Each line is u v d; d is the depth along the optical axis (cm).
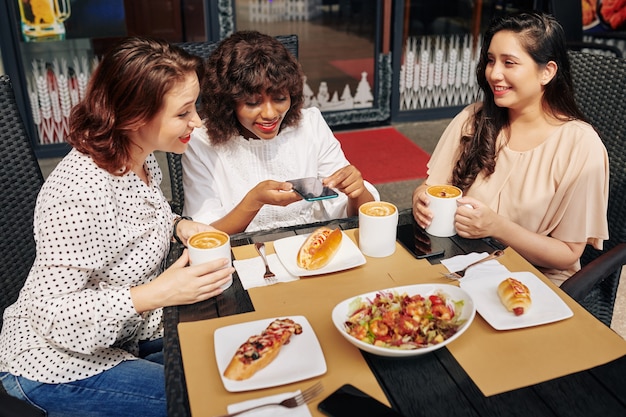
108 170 145
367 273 147
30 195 182
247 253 158
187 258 146
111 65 138
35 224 144
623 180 187
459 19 463
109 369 150
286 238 160
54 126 412
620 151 188
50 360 147
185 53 145
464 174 192
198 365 119
